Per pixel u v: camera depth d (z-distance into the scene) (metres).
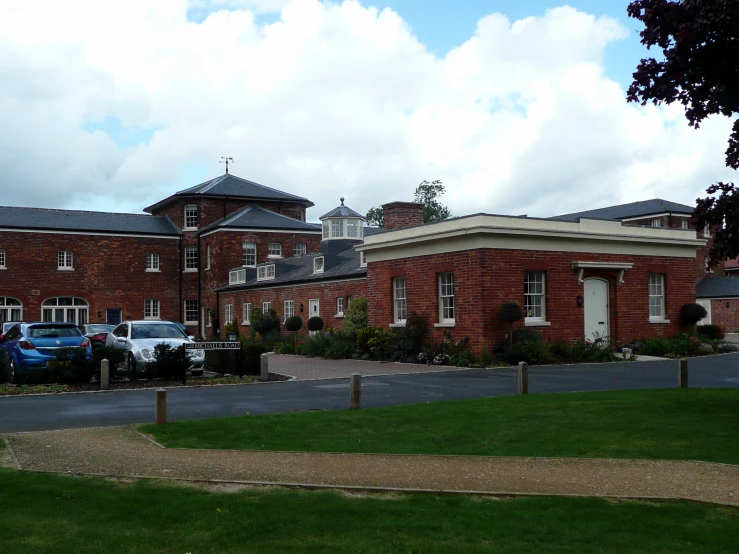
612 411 12.46
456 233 24.91
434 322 26.47
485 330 24.30
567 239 26.11
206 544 6.02
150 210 59.31
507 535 6.19
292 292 39.16
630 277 27.69
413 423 11.78
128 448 10.02
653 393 14.70
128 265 51.62
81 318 50.16
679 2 10.13
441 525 6.45
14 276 47.91
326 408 14.17
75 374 18.45
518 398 14.38
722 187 10.87
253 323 40.94
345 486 7.78
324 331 35.09
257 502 7.16
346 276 33.66
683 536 6.13
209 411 13.95
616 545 5.93
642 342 27.08
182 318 53.28
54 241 49.25
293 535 6.23
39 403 15.09
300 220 57.50
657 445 9.84
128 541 6.10
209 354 21.84
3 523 6.55
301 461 9.09
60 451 9.81
